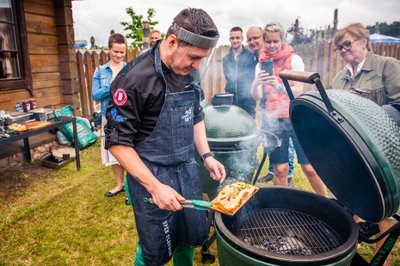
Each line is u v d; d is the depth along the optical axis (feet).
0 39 13.93
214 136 8.37
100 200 11.69
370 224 4.97
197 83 5.82
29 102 14.47
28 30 15.23
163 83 4.69
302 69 9.70
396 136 3.87
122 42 11.18
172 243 5.74
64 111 16.83
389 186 3.58
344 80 7.65
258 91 10.44
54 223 10.12
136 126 4.77
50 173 14.32
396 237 4.57
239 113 8.98
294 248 5.52
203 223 5.94
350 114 3.81
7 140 10.88
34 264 8.25
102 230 9.74
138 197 5.34
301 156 9.42
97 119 13.64
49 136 17.16
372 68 6.95
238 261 4.50
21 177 13.78
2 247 8.92
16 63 14.90
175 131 5.08
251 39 12.66
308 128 5.63
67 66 17.43
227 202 5.17
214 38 4.25
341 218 5.41
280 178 10.14
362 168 4.69
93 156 16.69
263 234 5.93
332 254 4.13
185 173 5.51
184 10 4.33
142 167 4.72
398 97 6.64
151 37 15.03
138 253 6.01
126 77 4.51
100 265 8.23
